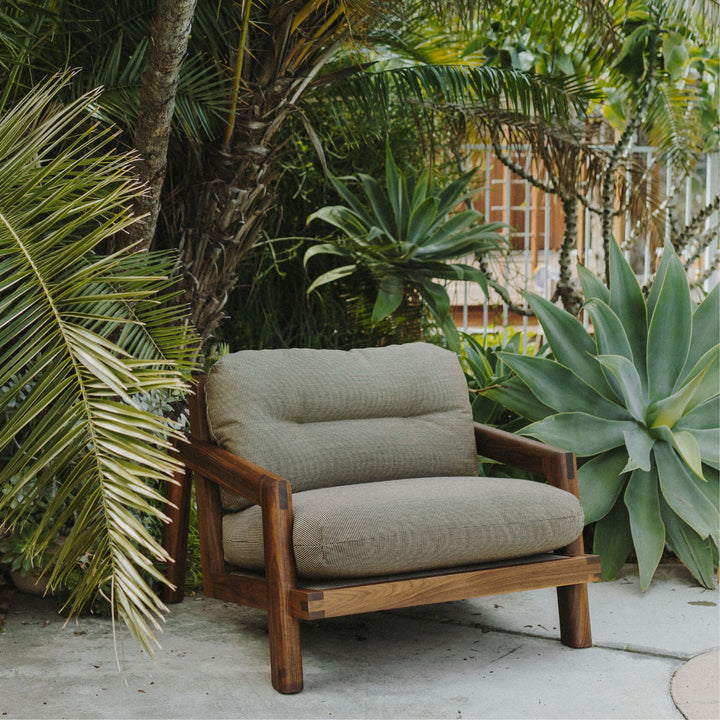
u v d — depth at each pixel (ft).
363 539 8.32
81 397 7.44
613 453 12.44
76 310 8.06
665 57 17.22
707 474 12.34
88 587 7.22
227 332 18.38
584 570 9.48
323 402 10.46
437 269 17.56
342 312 19.62
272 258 18.51
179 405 13.28
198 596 11.72
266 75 12.66
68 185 8.04
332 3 12.68
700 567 11.96
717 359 12.41
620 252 13.19
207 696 8.46
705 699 8.36
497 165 24.99
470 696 8.46
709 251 21.62
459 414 11.10
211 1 12.23
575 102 16.52
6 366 7.23
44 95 9.13
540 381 12.46
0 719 7.90
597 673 9.04
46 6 11.68
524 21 16.84
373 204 17.76
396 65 18.13
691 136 19.34
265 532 8.59
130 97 12.09
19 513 7.59
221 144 13.06
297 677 8.53
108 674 9.01
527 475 13.82
